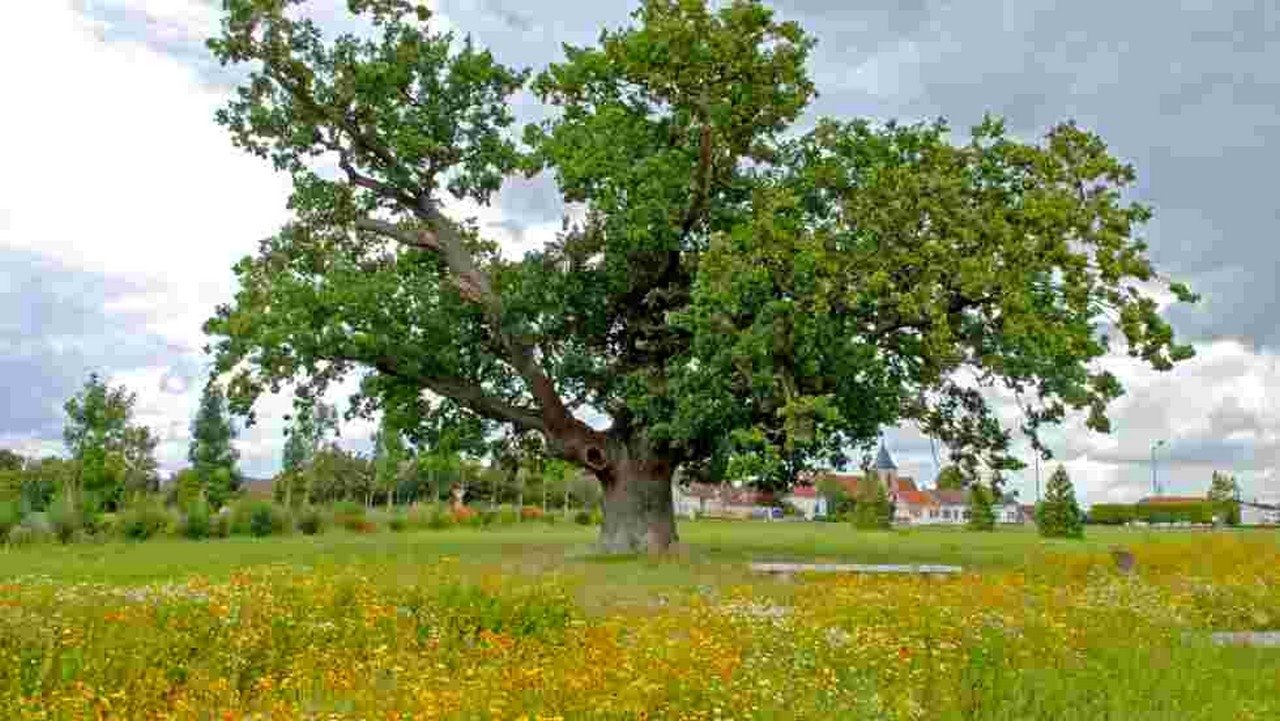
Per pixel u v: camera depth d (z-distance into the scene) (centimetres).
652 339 2920
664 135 2872
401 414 3056
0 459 7394
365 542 3616
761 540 4203
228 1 2797
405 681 934
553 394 2894
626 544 2886
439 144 2930
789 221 2491
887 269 2402
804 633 1104
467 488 7988
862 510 7006
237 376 2778
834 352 2466
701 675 885
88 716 822
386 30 2953
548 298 2783
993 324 2497
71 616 1023
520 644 1114
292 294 2711
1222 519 9731
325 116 2888
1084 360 2409
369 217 3086
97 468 5138
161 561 2559
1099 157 2377
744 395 2583
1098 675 1005
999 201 2486
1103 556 2341
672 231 2692
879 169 2458
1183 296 2328
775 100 2756
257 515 4291
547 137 2878
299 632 1089
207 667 980
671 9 2742
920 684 941
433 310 2825
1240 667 1120
